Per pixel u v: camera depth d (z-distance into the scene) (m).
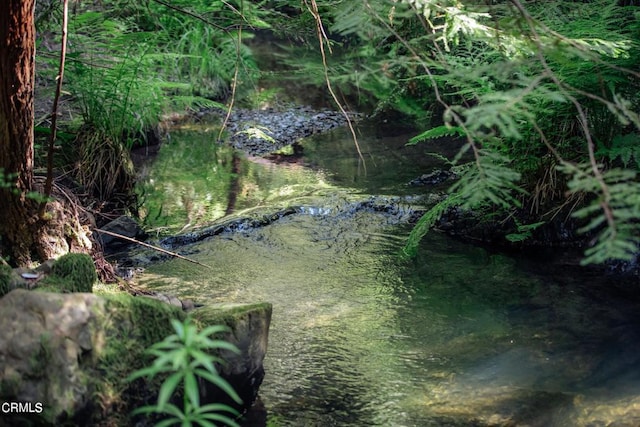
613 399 3.43
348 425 3.33
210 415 2.61
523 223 5.43
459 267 5.03
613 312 4.34
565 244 5.28
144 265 5.09
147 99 7.31
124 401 3.03
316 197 6.29
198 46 9.75
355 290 4.72
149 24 8.60
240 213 5.96
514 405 3.42
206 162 7.46
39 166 5.70
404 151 7.62
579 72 4.91
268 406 3.49
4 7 3.53
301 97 9.95
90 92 6.12
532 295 4.60
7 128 3.75
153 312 3.22
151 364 3.13
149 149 7.91
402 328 4.22
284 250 5.35
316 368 3.81
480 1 3.46
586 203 5.26
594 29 4.79
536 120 5.04
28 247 4.01
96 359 2.99
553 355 3.88
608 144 5.21
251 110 9.41
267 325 3.53
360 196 6.25
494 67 2.92
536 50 3.15
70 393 2.87
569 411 3.34
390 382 3.67
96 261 4.47
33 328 2.91
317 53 10.67
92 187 5.79
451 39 3.51
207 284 4.79
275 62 11.60
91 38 6.36
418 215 5.88
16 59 3.64
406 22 5.21
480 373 3.72
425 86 9.10
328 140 8.22
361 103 9.69
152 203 6.25
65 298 3.01
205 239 5.54
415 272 4.97
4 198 3.88
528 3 4.88
